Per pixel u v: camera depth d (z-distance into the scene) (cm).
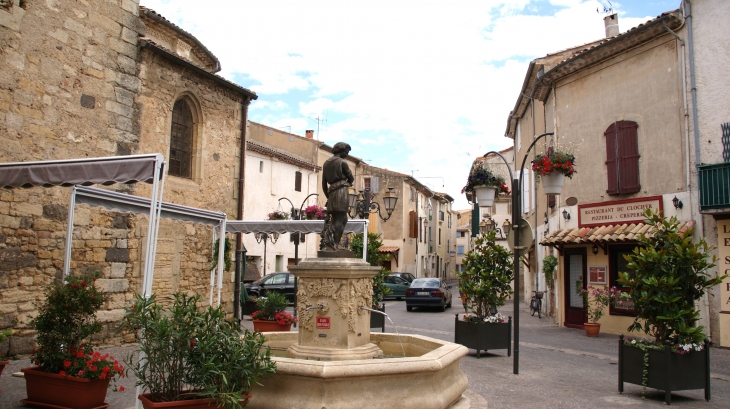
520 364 1041
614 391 814
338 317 672
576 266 1706
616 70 1585
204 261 1477
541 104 2145
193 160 1466
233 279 1602
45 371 643
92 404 635
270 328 1370
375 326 1516
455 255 7488
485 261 1168
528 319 1989
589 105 1670
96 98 1151
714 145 1306
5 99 967
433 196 5631
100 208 1139
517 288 953
